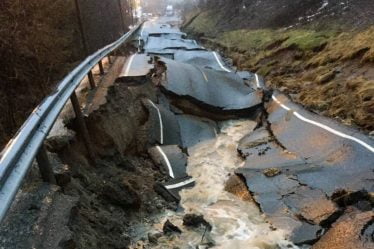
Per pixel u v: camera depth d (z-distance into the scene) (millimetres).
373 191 7465
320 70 15500
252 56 22688
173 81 15570
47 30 18047
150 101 13617
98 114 9766
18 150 4270
